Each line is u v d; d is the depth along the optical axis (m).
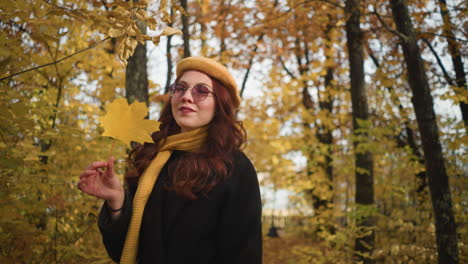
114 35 1.22
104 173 1.03
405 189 5.57
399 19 3.90
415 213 5.16
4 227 1.56
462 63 5.34
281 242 6.65
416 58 3.79
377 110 5.71
